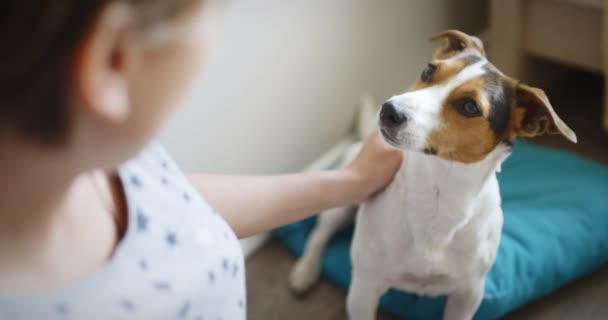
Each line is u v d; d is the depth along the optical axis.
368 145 0.92
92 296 0.41
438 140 0.93
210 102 1.43
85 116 0.31
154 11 0.29
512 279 1.40
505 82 0.96
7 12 0.26
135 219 0.47
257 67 1.51
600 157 1.88
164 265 0.47
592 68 1.74
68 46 0.28
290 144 1.74
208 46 0.35
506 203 1.59
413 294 1.45
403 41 1.92
